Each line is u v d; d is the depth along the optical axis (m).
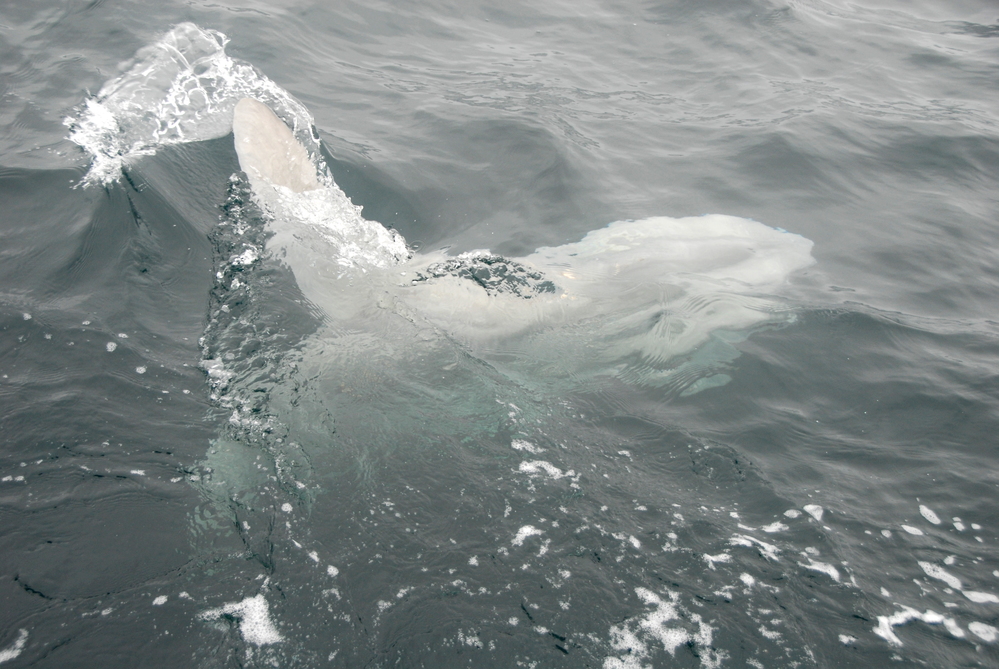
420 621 4.06
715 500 5.02
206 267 6.39
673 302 7.14
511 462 5.14
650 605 4.25
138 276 6.18
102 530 4.36
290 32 10.95
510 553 4.48
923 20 15.52
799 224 8.80
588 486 5.01
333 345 5.91
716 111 11.21
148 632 3.87
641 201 8.88
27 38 9.52
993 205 9.41
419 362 5.96
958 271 8.09
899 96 12.14
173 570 4.21
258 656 3.84
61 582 4.05
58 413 4.98
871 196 9.45
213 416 5.21
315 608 4.08
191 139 7.88
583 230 8.18
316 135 8.61
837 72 12.78
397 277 6.78
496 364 6.13
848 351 6.67
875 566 4.61
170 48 9.71
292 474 4.89
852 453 5.54
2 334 5.49
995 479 5.34
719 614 4.23
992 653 4.14
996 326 7.18
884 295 7.60
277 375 5.59
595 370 6.29
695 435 5.59
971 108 11.81
